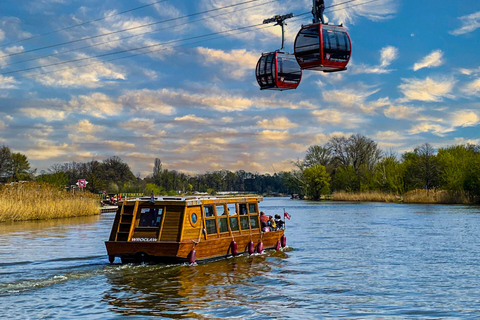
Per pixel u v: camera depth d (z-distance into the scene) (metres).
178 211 22.03
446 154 106.25
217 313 15.05
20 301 16.30
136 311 15.19
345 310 15.59
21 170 131.00
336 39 23.58
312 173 129.75
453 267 23.34
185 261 21.98
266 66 26.23
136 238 22.17
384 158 121.00
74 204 63.09
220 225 24.48
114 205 88.88
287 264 23.83
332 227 45.56
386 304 16.39
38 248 29.61
